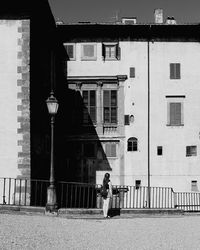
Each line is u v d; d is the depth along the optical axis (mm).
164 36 34094
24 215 18344
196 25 33469
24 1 23562
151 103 33719
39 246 11859
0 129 22906
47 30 29750
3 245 11469
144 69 33906
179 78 34000
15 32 23500
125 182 33281
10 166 22734
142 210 21484
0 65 23312
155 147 33500
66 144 33688
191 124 33750
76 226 16328
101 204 31250
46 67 29078
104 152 33625
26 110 23000
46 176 27250
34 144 23922
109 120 33812
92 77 33719
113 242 13398
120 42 34062
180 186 33312
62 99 33719
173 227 17484
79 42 34000
